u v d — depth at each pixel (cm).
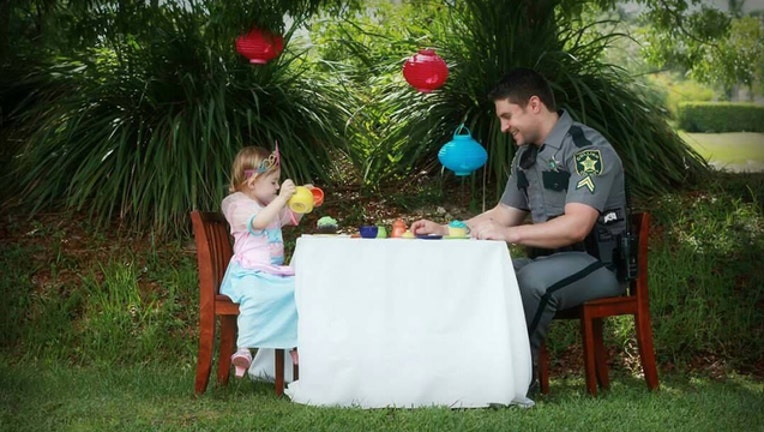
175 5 685
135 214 625
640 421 387
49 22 725
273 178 446
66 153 663
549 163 429
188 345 535
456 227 414
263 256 431
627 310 434
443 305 392
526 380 395
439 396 392
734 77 928
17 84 744
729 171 751
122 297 568
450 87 691
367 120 734
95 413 405
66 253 612
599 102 679
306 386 395
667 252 600
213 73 677
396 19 880
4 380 468
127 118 672
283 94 684
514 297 394
